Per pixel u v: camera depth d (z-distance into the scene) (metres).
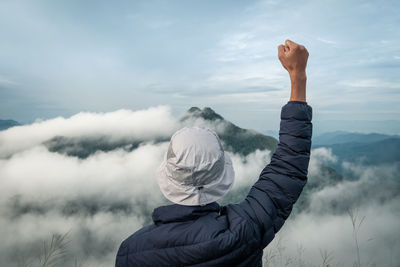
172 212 0.99
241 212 1.02
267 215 1.01
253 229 0.97
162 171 1.08
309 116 1.18
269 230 1.02
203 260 0.91
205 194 0.99
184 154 0.98
